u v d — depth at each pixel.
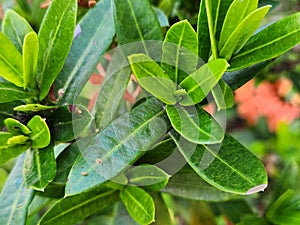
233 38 0.16
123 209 0.21
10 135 0.17
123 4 0.18
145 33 0.18
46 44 0.17
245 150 0.17
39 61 0.17
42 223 0.19
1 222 0.18
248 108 0.44
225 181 0.16
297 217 0.22
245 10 0.16
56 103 0.18
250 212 0.25
